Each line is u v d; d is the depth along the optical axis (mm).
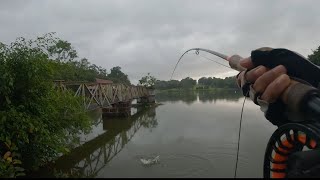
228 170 6965
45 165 7906
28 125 7137
